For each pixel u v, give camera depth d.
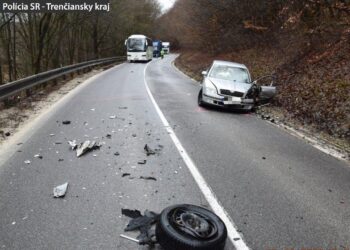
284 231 4.50
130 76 25.33
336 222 4.80
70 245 3.95
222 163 6.97
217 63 14.40
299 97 13.21
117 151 7.31
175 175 6.16
